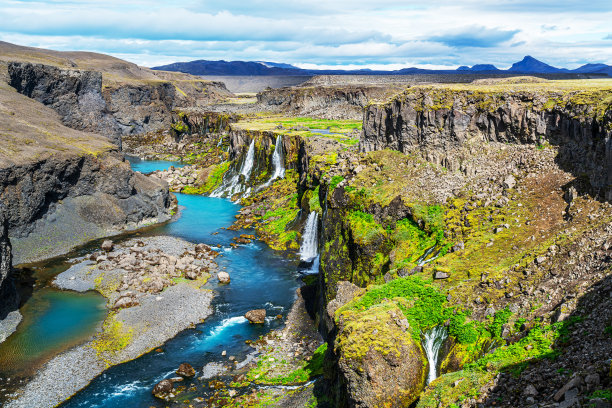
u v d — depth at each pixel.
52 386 50.88
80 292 74.00
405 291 45.47
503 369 33.66
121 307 68.38
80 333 61.69
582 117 51.12
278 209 114.50
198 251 93.06
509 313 39.78
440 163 66.31
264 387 49.97
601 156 47.69
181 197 140.25
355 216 62.94
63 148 107.38
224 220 116.44
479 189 59.03
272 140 134.75
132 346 58.88
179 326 64.06
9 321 64.12
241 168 144.50
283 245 96.19
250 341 60.19
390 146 75.12
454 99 66.75
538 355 33.66
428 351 40.53
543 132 57.50
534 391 29.97
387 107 75.50
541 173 55.03
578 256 40.81
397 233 58.25
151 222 113.81
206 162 171.75
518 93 61.12
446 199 59.94
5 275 66.75
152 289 73.44
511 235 49.34
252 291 75.81
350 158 75.88
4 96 129.00
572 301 36.59
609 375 27.34
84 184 108.25
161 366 54.97
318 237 86.12
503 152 61.22
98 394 49.75
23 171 93.38
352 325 39.25
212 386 50.72
